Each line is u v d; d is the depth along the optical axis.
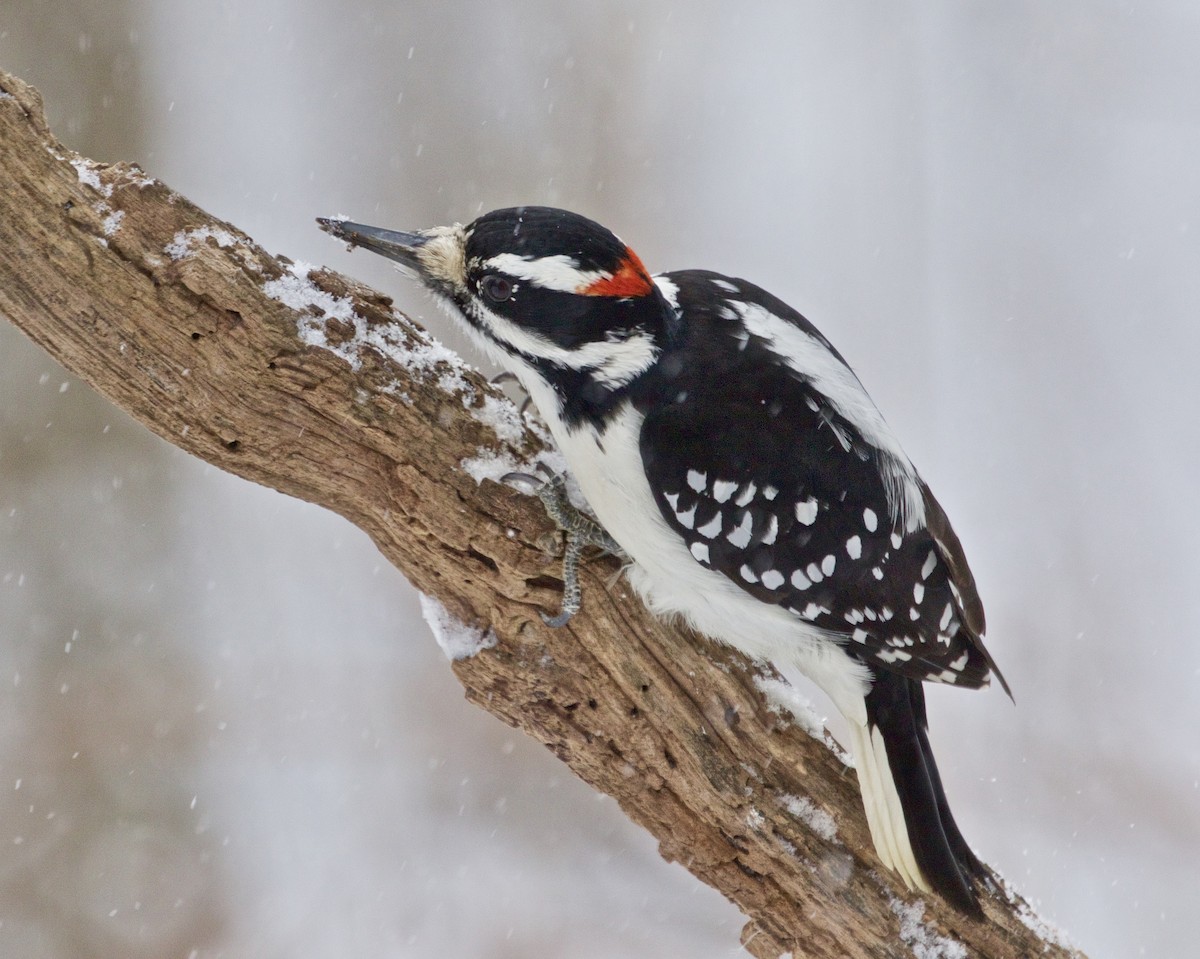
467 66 14.38
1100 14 15.98
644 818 6.73
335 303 5.98
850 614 6.55
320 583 13.02
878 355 14.34
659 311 6.43
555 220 6.32
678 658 6.52
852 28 16.00
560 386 6.43
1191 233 15.19
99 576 12.63
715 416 6.32
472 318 6.53
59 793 11.32
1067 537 13.09
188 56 13.99
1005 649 12.34
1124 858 10.79
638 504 6.31
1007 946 6.70
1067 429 14.03
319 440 6.00
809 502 6.36
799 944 6.77
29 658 12.16
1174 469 13.48
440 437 6.10
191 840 11.15
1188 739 11.56
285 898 10.86
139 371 5.73
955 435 14.01
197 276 5.60
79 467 12.85
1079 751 11.57
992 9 15.95
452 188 13.88
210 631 12.57
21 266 5.47
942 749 11.62
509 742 11.92
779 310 6.94
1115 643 12.31
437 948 10.54
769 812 6.56
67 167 5.52
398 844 11.27
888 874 6.66
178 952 10.59
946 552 7.00
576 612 6.30
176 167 13.55
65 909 10.76
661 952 10.54
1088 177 15.65
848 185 15.08
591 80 14.49
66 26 13.09
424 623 12.77
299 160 13.77
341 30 14.33
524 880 11.02
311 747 11.77
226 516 13.27
